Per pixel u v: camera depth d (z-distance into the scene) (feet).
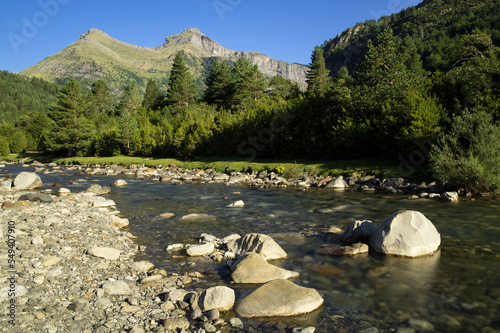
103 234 34.63
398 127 90.27
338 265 26.30
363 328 16.80
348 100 109.40
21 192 67.82
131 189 81.46
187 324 16.61
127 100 365.20
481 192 58.13
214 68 331.57
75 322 16.22
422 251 27.94
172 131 213.25
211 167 130.72
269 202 59.41
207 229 39.55
